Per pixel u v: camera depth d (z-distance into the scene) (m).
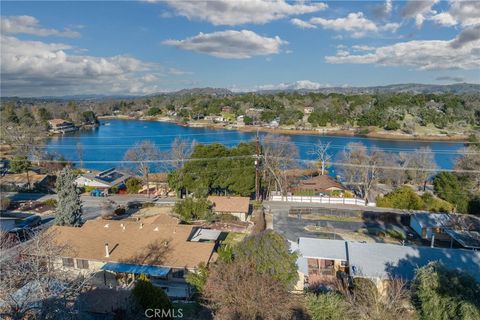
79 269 32.16
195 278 27.06
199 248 31.86
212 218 46.91
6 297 15.86
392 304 22.23
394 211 52.66
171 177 60.56
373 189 66.62
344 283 29.11
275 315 20.98
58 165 79.06
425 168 67.31
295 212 53.25
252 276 22.59
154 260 30.62
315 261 33.25
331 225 48.28
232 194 60.69
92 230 35.28
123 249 32.41
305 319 22.38
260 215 48.22
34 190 66.69
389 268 28.02
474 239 39.25
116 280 30.62
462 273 22.59
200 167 58.22
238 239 41.66
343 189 62.66
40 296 16.77
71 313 16.72
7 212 52.25
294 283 25.97
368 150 82.19
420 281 22.45
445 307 20.47
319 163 79.19
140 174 78.12
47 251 20.56
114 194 64.81
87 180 67.12
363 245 31.62
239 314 20.69
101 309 22.62
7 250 19.47
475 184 59.59
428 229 43.72
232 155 60.84
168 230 34.59
